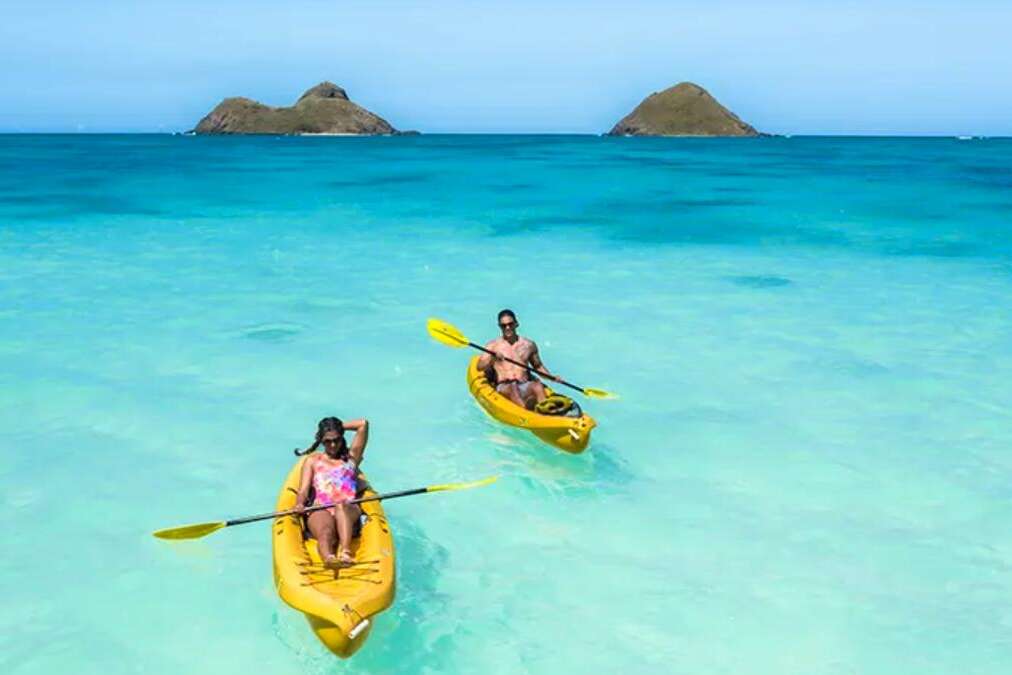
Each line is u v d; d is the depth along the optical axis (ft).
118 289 57.06
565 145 443.32
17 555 25.29
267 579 24.52
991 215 99.66
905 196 122.52
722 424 35.81
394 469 30.94
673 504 29.04
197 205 105.50
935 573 25.23
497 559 25.59
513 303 54.95
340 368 41.60
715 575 25.02
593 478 30.86
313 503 23.08
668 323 50.62
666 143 531.91
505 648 21.74
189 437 33.45
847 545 26.68
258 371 41.04
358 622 18.95
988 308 54.60
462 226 89.15
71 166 186.39
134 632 22.08
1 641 21.59
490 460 31.83
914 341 47.44
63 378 39.55
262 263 67.05
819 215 100.22
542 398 32.19
